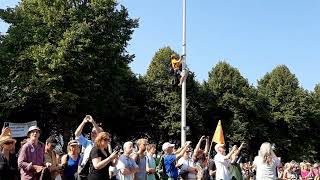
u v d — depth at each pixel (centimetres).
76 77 3306
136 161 1093
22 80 3266
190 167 1255
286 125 5819
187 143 1270
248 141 5281
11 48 3416
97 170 742
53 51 3262
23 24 3419
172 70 2036
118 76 3569
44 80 3212
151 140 4781
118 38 3569
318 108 6216
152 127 4662
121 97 3728
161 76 4819
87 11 3462
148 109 4688
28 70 3366
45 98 3412
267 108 5784
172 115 4641
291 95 5872
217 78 5319
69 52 3253
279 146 5722
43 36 3375
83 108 3488
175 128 4575
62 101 3262
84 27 3312
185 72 2048
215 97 5184
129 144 942
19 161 830
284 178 2216
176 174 1264
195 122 4747
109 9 3556
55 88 3238
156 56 4962
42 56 3195
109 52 3466
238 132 5100
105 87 3544
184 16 2123
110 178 845
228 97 5119
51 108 3494
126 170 916
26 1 3541
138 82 4791
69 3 3531
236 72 5409
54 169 881
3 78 3334
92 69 3409
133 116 4459
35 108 3603
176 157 1270
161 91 4781
